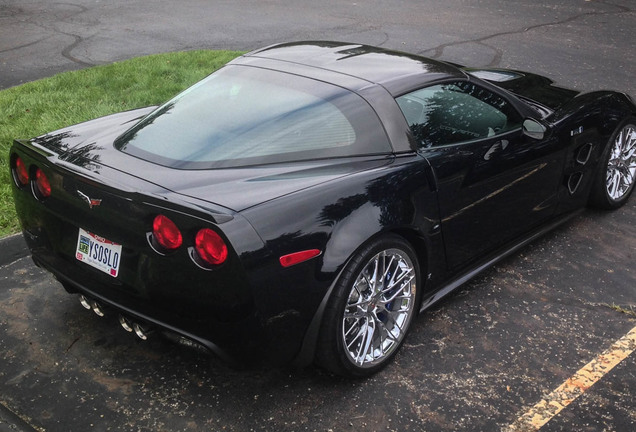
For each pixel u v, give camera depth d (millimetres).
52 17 12234
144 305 2895
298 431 2930
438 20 11812
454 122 3637
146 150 3178
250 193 2816
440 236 3492
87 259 3061
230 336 2768
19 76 8406
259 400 3117
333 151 3160
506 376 3314
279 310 2787
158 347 3490
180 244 2682
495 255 4086
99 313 3273
